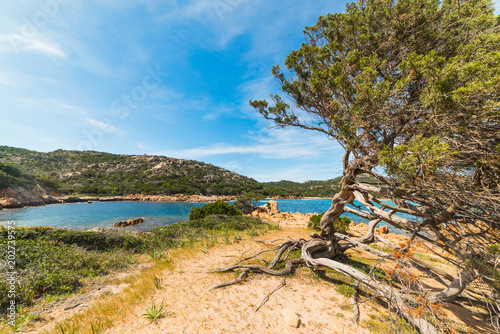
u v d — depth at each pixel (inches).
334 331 156.0
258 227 587.8
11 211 1353.3
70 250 299.9
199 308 180.1
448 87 116.3
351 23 221.0
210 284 227.6
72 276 226.1
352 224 800.9
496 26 140.6
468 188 126.3
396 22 195.3
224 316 169.5
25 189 1787.6
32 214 1220.5
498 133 115.9
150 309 176.2
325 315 177.0
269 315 173.6
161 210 1549.0
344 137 191.3
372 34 213.2
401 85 145.3
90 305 181.8
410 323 167.6
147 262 304.0
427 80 137.1
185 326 155.5
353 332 155.4
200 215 741.9
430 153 115.0
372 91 153.3
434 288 258.2
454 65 121.6
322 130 245.8
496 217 126.3
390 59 202.1
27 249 269.7
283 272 263.4
